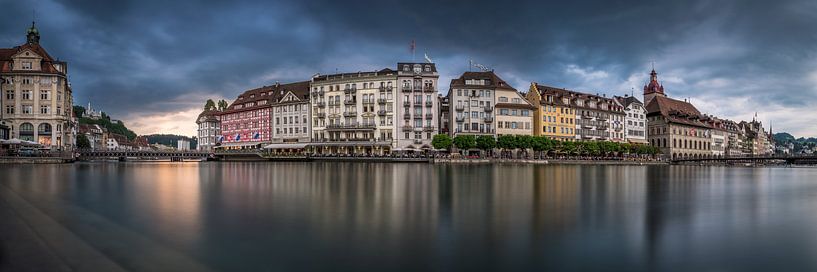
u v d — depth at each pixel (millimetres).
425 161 114125
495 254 17359
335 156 121375
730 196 36094
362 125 137750
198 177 55062
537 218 24250
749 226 22688
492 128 138875
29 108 124188
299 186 41969
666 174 73750
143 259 16625
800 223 23516
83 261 16328
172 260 16500
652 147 164375
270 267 15750
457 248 18094
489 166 97000
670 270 15680
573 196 34562
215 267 15742
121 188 39812
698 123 194125
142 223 22703
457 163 112750
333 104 142125
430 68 139625
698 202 31750
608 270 15648
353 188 40062
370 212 26031
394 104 136500
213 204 29219
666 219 24344
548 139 134500
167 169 77438
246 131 167625
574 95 160875
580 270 15602
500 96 141000
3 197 32750
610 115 165875
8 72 123062
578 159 131250
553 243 18906
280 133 153875
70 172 65000
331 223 22703
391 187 41312
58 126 126312
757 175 73938
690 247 18531
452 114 138125
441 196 33844
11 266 15703
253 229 21359
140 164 103188
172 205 28688
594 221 23547
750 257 17203
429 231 20922
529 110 142875
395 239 19422
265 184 44281
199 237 19750
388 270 15469
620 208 28219
